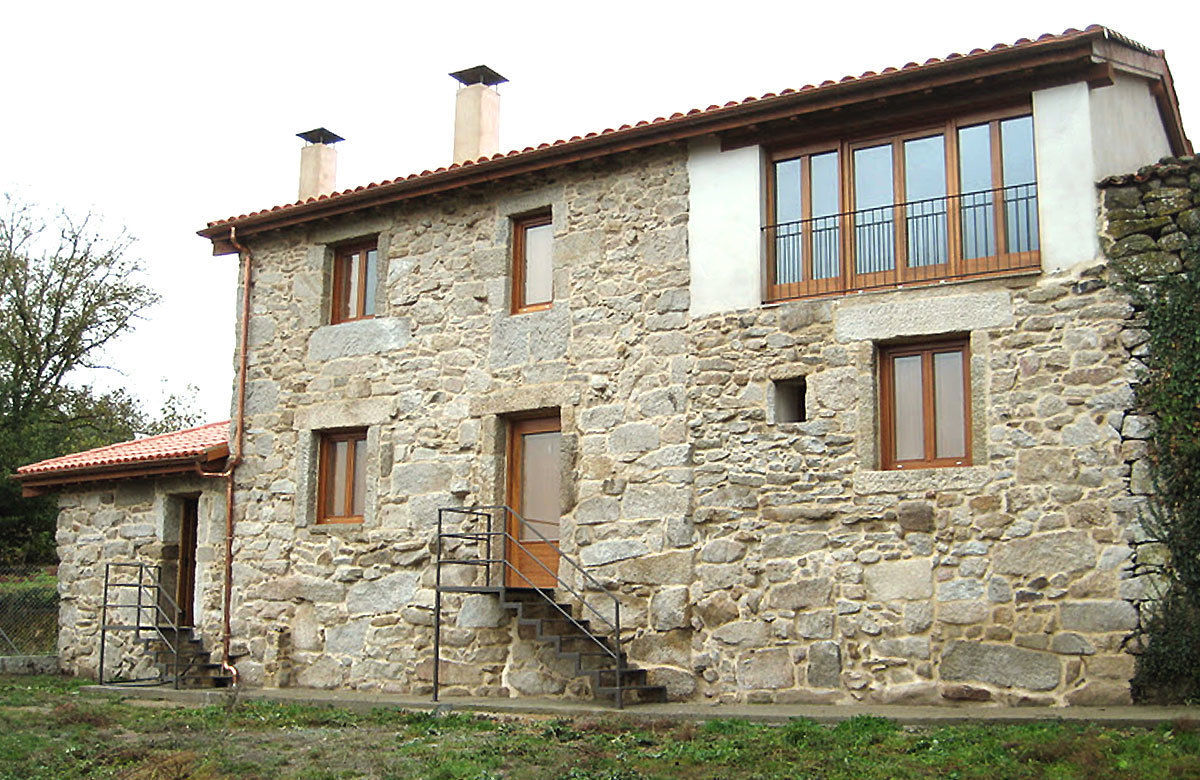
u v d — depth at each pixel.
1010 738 7.95
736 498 10.65
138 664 14.60
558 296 11.98
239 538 13.73
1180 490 9.02
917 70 9.95
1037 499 9.45
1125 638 9.02
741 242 11.01
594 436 11.50
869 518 10.03
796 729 8.57
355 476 13.33
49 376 27.89
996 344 9.77
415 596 12.38
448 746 8.75
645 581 10.98
